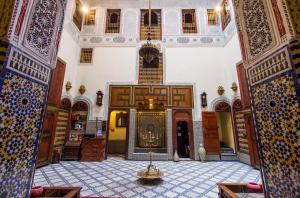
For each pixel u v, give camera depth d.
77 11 7.34
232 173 4.48
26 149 1.33
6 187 1.12
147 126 6.68
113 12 8.05
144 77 7.19
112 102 6.85
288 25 1.17
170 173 4.46
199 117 6.69
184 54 7.35
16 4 1.25
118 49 7.44
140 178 3.96
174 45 7.46
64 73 6.20
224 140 7.68
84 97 6.84
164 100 6.88
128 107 6.81
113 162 5.84
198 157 6.29
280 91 1.22
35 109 1.44
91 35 7.57
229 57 6.77
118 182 3.67
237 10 1.87
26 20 1.32
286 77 1.17
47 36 1.61
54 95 5.58
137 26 7.75
